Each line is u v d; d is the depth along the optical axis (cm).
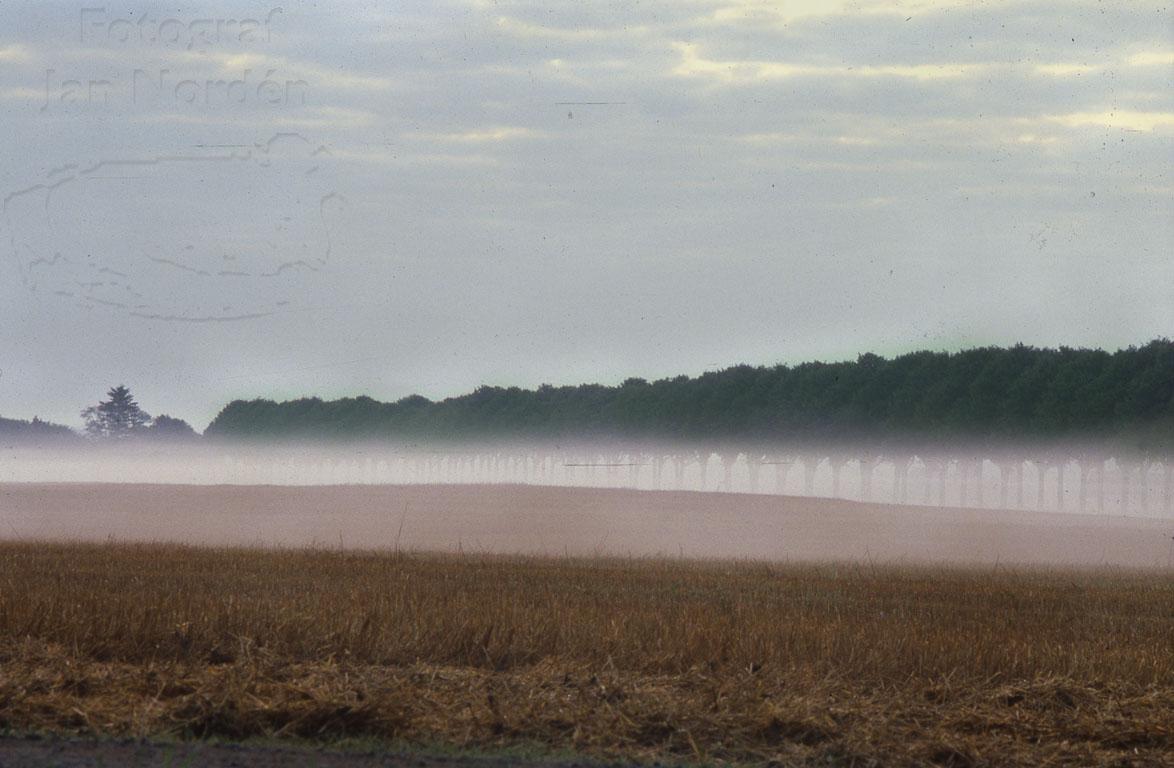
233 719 1902
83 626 2480
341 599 3139
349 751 1812
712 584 4619
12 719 1872
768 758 1877
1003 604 4147
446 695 2122
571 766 1784
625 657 2459
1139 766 1908
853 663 2423
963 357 16262
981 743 1972
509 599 3422
